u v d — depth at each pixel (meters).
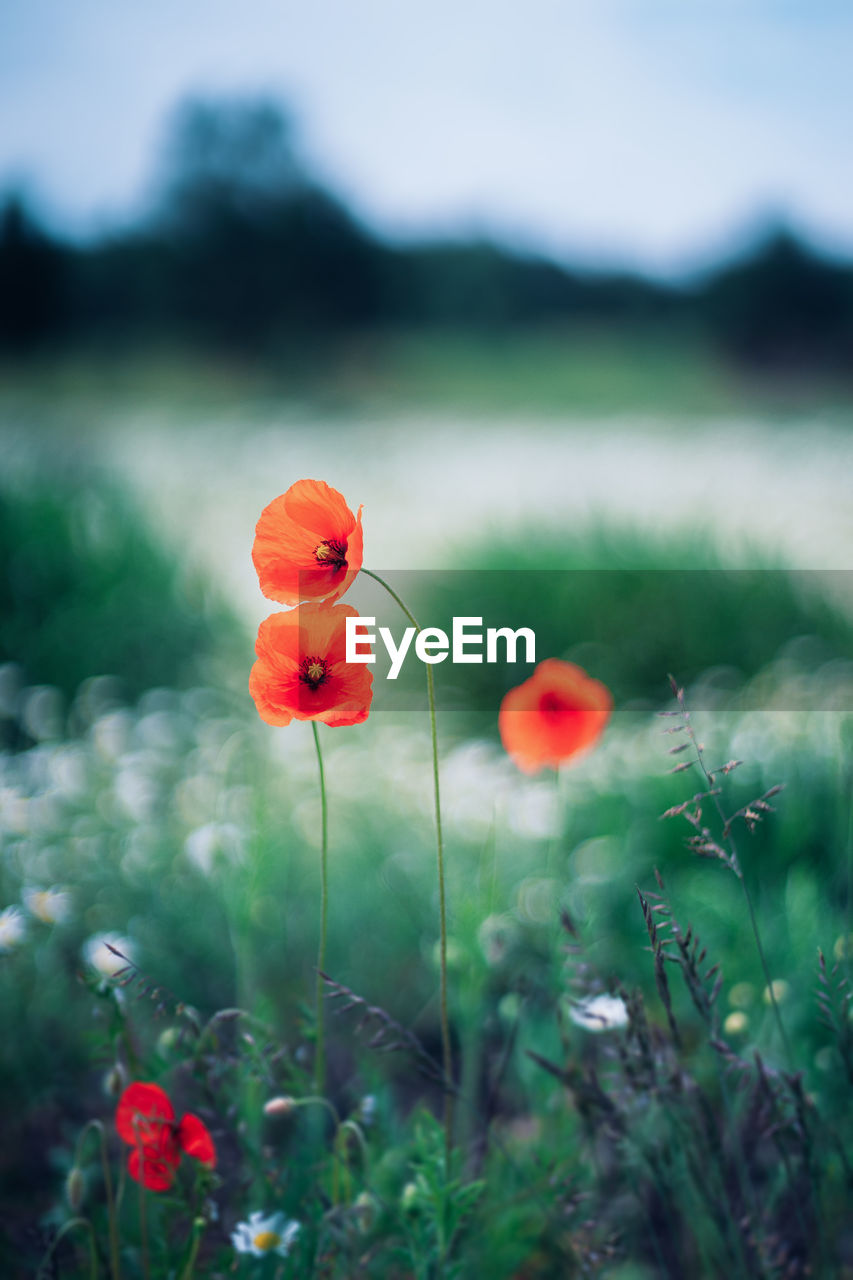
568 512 4.25
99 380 18.95
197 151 23.19
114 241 23.11
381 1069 1.58
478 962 1.42
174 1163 1.14
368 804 2.22
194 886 1.85
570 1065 1.24
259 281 22.53
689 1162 1.17
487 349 23.55
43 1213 1.38
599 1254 1.21
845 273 22.12
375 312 24.41
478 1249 1.27
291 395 18.45
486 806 2.10
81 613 3.16
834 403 16.72
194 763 2.42
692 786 1.99
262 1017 1.35
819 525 5.48
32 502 3.51
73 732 2.76
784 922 1.62
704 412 16.28
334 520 1.13
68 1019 1.58
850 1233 1.32
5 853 1.86
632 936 1.69
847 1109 1.31
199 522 4.96
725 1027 1.38
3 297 22.33
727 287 22.72
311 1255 1.17
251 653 3.34
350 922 1.86
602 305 25.88
